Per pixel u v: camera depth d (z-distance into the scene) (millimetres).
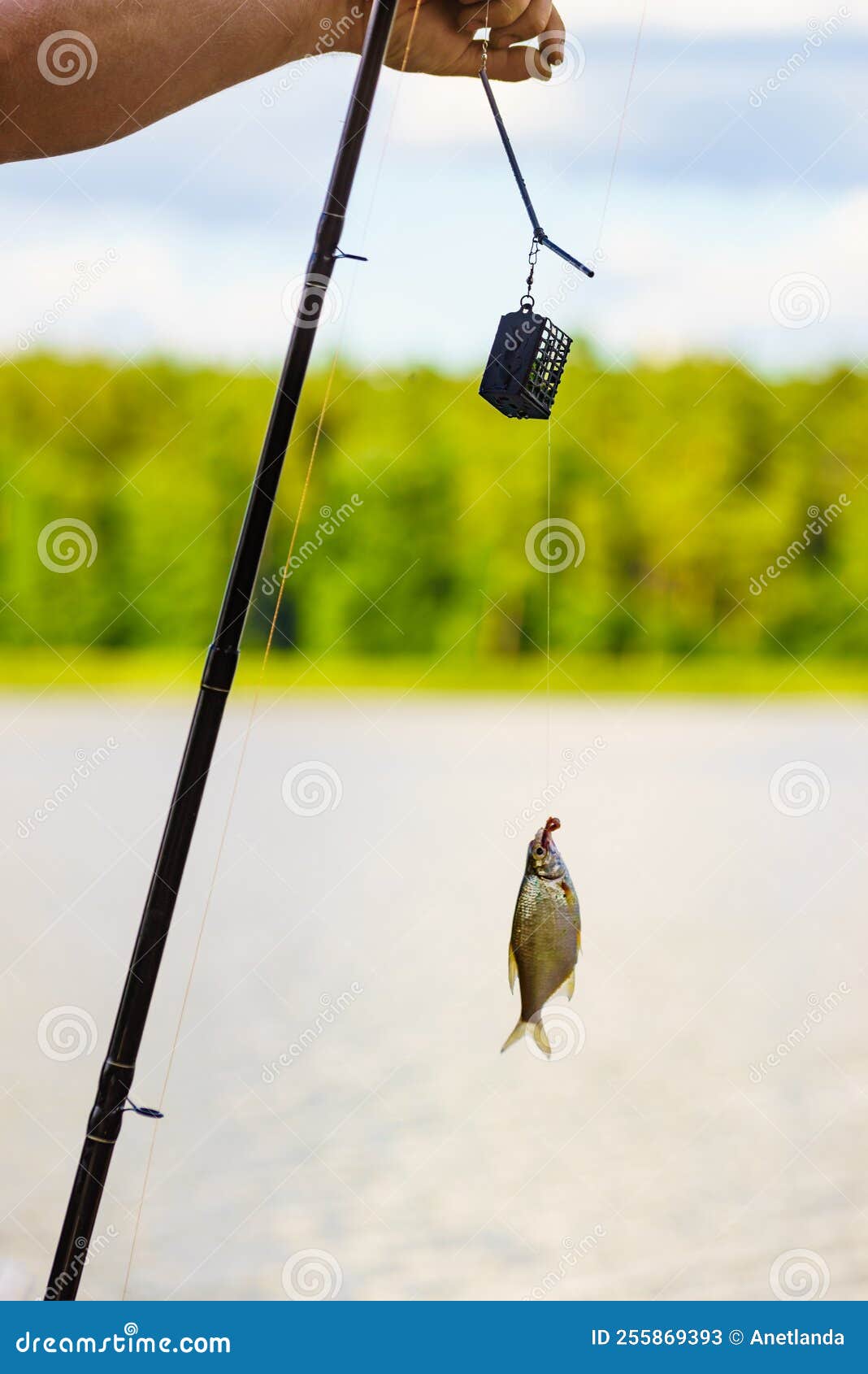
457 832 15031
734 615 36156
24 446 32594
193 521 33250
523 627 35125
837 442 35812
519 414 2873
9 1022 7629
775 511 35844
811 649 36156
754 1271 4547
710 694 36219
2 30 2191
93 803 16766
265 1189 5227
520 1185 5273
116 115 2342
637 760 22234
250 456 33250
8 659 32812
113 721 26438
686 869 12734
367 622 33844
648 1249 4750
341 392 32625
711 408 35156
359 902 11398
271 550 33250
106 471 33062
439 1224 4910
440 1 2646
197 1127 5949
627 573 35500
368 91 2342
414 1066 6867
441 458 33531
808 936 9977
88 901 11477
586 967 9008
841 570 36156
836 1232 4891
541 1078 6672
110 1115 2381
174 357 33000
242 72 2447
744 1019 7734
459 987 8492
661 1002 8117
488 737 25844
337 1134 5840
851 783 19328
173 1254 4648
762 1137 5789
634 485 35062
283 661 33562
